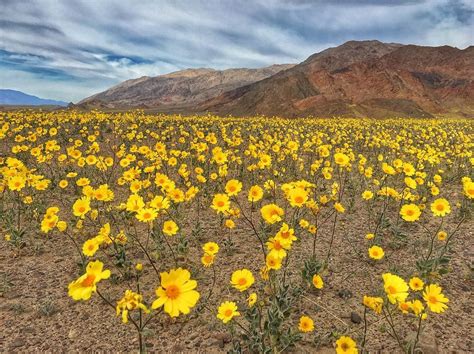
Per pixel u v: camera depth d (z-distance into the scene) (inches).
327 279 239.9
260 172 501.0
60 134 768.9
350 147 802.8
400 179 504.4
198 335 188.2
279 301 172.7
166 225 229.9
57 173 494.9
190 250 284.8
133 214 271.9
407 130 1228.5
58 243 298.7
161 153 472.1
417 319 196.1
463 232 315.0
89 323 198.7
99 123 913.5
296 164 548.1
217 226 333.7
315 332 187.9
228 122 1235.9
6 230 312.3
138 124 984.9
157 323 197.9
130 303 110.4
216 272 251.3
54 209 255.3
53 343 183.6
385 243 294.2
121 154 502.0
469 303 212.8
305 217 343.9
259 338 165.8
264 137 726.5
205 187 418.0
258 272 250.2
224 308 151.7
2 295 224.5
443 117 4215.1
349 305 211.0
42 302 217.6
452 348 176.4
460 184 500.1
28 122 882.1
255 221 346.6
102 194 289.6
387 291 131.0
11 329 194.2
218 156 337.4
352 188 419.5
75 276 247.8
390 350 173.3
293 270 247.9
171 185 298.2
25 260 269.9
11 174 341.1
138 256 271.6
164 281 106.3
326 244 292.8
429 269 223.6
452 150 733.9
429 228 327.6
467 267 254.1
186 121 1151.6
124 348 179.9
